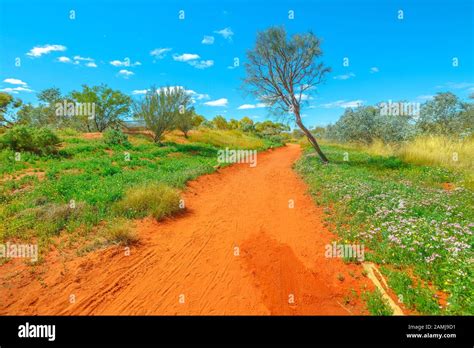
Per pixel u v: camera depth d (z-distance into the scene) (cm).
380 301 464
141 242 700
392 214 755
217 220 888
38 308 461
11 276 527
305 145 3888
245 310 473
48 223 705
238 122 7269
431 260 521
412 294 461
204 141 3067
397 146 2020
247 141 3691
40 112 2808
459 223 667
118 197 914
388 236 630
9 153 1268
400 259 555
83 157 1480
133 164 1475
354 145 2759
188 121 2984
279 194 1199
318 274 568
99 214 788
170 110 2325
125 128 2889
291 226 827
